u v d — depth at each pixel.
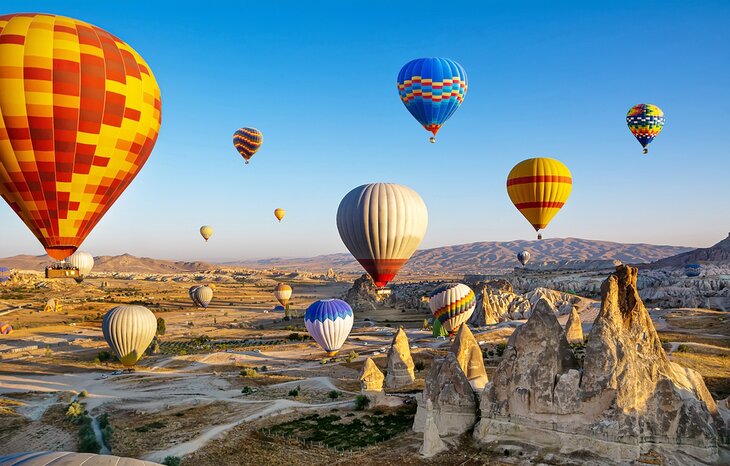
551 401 37.12
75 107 38.12
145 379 73.44
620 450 34.34
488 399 40.09
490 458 36.78
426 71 66.00
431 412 42.03
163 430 47.66
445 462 37.00
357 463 38.19
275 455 40.81
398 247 65.31
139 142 42.59
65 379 75.38
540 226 73.38
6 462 19.42
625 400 35.41
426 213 67.50
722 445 35.75
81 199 40.44
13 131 37.38
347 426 46.84
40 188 39.12
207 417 51.44
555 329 38.91
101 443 45.00
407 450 39.69
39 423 51.28
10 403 59.75
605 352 36.62
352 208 65.31
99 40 39.97
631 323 38.53
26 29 37.78
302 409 52.56
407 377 62.38
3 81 36.56
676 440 34.69
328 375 70.50
